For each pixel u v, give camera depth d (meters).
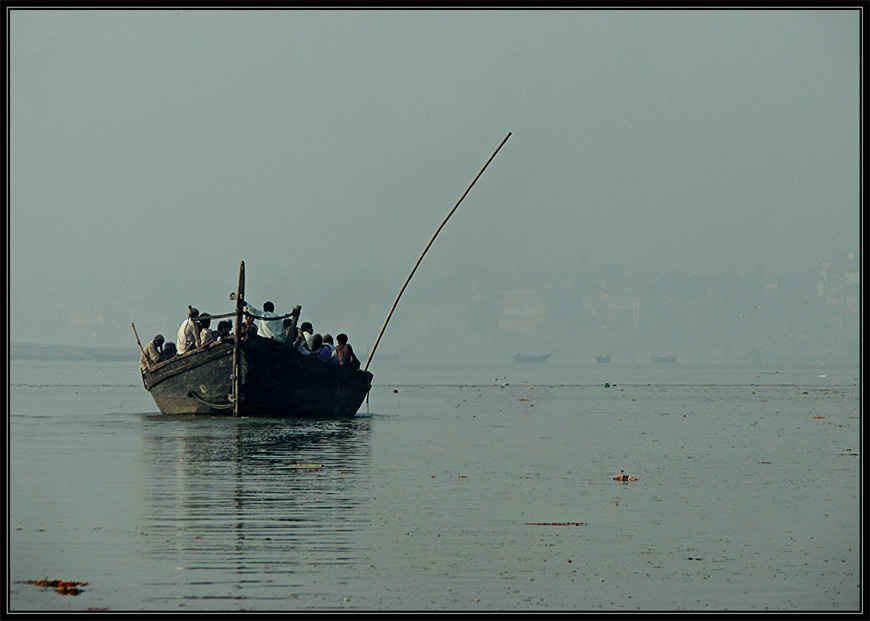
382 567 45.75
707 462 83.06
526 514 57.84
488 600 41.47
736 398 197.75
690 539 52.12
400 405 160.50
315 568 45.53
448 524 54.72
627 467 79.50
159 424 109.38
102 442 91.38
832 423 127.56
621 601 41.72
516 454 87.06
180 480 68.56
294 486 66.44
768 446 96.62
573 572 45.59
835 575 45.53
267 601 41.00
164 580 43.44
